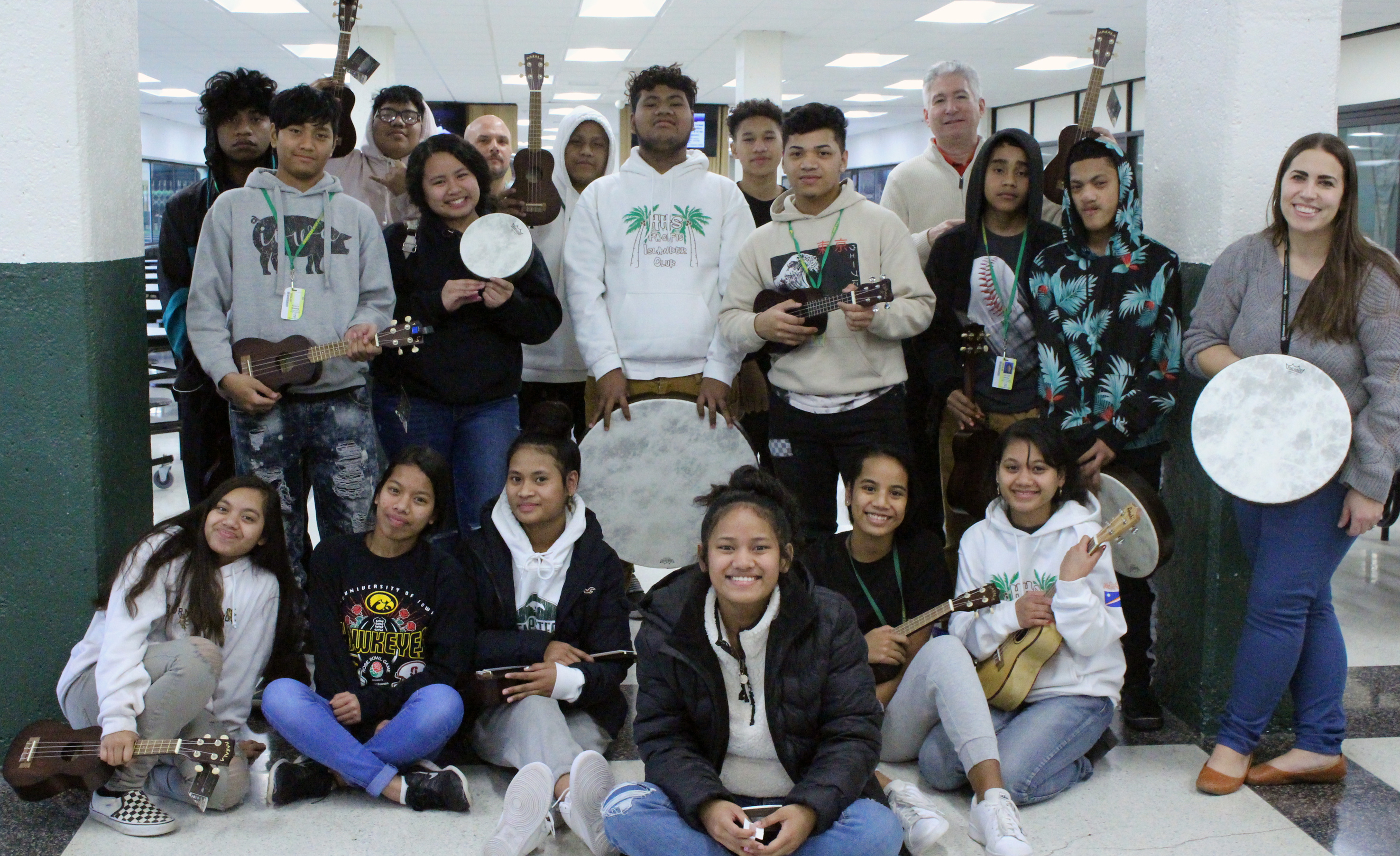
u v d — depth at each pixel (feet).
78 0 7.52
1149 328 8.29
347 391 9.17
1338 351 7.10
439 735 7.34
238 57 36.06
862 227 9.39
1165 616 9.02
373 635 7.78
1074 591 7.35
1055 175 10.62
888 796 7.02
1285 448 6.98
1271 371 7.10
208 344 8.61
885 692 7.94
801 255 9.41
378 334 8.68
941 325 9.68
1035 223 9.20
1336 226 7.08
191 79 41.52
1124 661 7.83
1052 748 7.38
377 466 9.51
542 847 6.91
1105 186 8.27
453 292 9.17
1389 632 10.87
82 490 7.88
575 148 11.54
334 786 7.60
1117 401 8.27
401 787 7.32
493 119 13.66
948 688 7.24
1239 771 7.63
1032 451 7.71
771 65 32.42
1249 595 7.59
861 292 8.84
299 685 7.42
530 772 6.74
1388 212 28.50
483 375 9.55
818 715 6.36
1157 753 8.22
